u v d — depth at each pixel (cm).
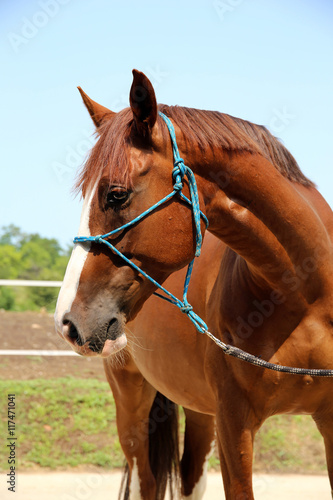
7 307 1236
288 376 248
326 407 259
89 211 219
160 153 227
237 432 253
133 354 357
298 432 580
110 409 584
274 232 245
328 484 508
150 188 222
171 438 380
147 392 383
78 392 605
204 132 237
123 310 223
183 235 229
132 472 379
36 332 841
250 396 253
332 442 264
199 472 373
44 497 452
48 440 545
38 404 581
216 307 271
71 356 739
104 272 219
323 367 248
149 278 225
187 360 302
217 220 242
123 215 218
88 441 549
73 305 214
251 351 251
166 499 473
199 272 299
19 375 657
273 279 248
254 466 542
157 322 323
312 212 254
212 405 307
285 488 495
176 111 242
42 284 639
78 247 220
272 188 244
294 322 249
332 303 248
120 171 216
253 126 259
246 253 248
